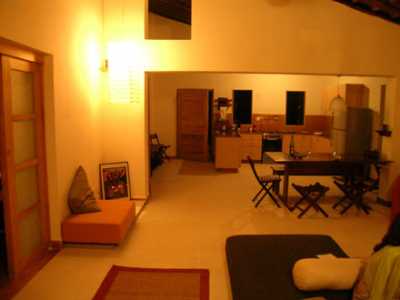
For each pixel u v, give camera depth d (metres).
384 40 5.45
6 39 2.84
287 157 5.77
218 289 3.09
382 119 6.82
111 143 5.46
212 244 4.08
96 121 5.10
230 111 9.77
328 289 2.46
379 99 7.20
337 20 5.38
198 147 9.88
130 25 5.25
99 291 3.02
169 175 7.97
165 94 10.04
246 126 10.01
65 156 4.01
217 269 3.46
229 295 3.00
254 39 5.34
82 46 4.48
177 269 3.45
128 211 4.27
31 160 3.48
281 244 3.32
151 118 10.05
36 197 3.63
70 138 4.15
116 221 3.87
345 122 7.39
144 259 3.66
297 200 5.96
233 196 6.20
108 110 5.41
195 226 4.67
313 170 5.57
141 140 5.46
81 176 4.26
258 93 10.02
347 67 5.46
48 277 3.25
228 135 8.45
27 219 3.45
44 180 3.74
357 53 5.45
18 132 3.29
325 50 5.41
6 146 3.02
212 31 5.31
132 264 3.54
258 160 9.63
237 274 2.75
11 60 3.09
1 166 3.02
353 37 5.41
